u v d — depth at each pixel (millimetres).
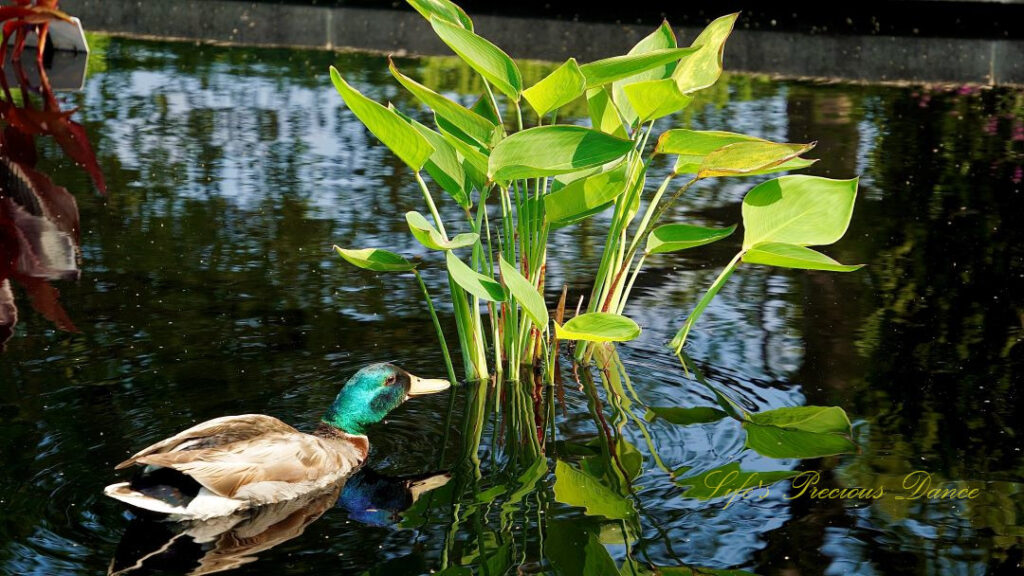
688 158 5457
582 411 4688
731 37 13984
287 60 12555
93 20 14781
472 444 4344
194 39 13859
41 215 7027
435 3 5191
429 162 5234
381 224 6980
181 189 7660
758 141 4727
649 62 4543
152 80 11258
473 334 5027
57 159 8305
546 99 4676
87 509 3645
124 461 3762
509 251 5312
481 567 3363
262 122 9656
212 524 3625
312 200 7484
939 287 6184
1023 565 3439
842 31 14531
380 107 4441
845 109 10820
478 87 11039
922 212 7621
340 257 6375
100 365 4809
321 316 5512
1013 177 8539
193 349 5023
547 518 3705
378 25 14648
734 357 5238
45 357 4875
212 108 10102
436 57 12930
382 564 3377
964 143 9633
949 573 3389
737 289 6191
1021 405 4684
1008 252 6773
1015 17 14547
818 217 5266
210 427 3814
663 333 5543
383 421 4570
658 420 4578
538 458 4211
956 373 5023
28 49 12688
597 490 3930
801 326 5629
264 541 3514
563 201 4953
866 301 5980
